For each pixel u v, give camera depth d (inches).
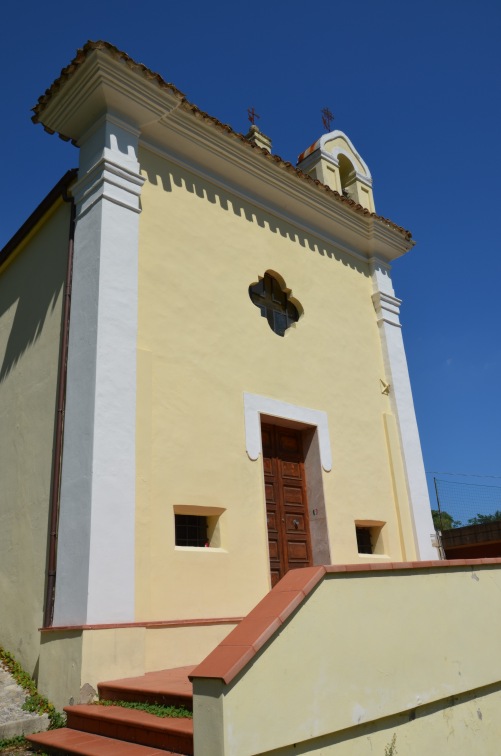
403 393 428.5
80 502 241.1
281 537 328.8
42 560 264.1
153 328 291.1
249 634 149.5
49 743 182.5
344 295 423.8
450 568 228.1
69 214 315.0
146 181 315.9
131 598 234.5
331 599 172.2
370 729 174.1
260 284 370.9
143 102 308.3
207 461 291.0
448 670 207.9
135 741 172.7
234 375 321.4
